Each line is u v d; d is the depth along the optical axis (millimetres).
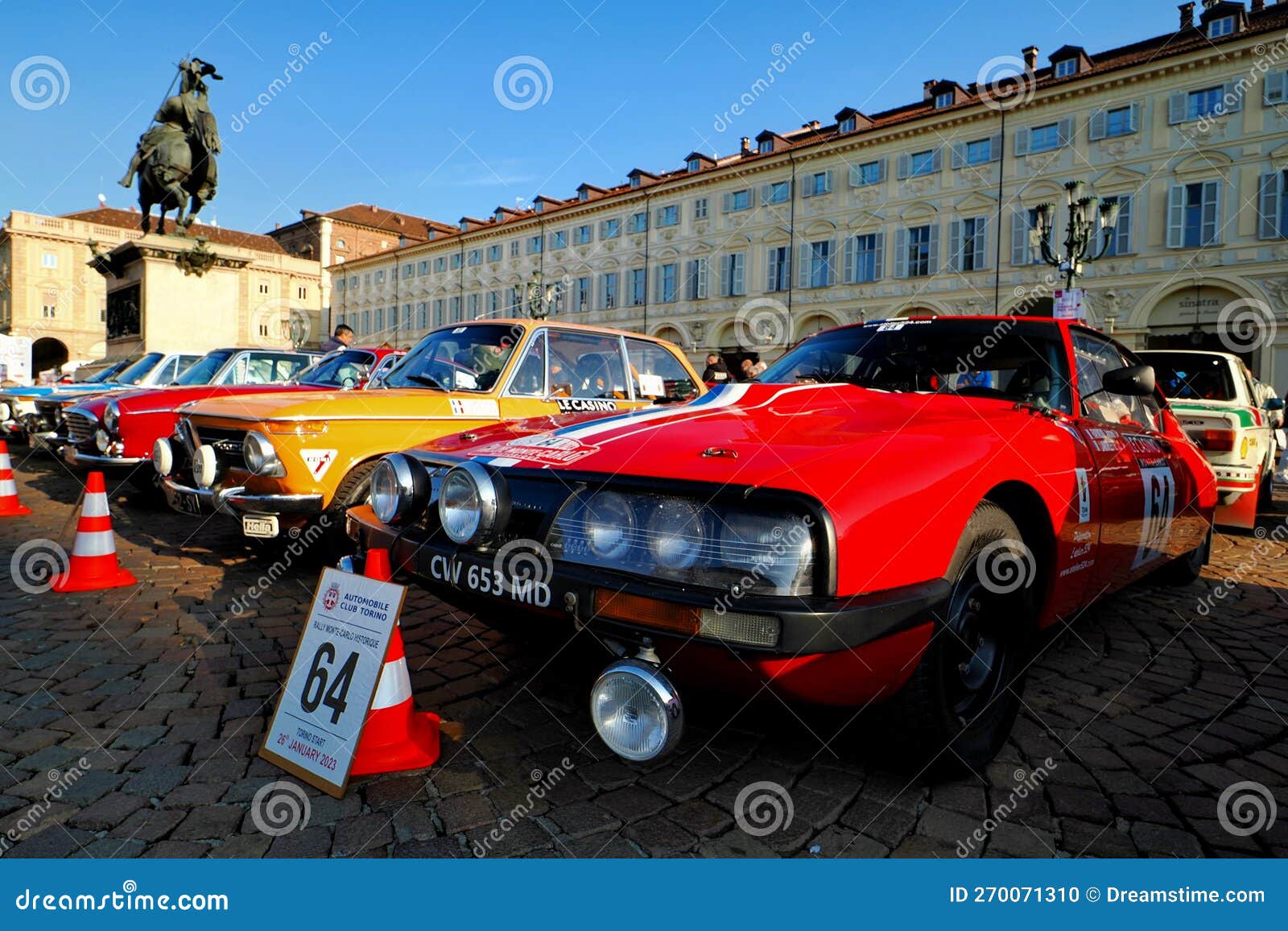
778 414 2658
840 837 2057
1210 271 24359
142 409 7066
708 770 2389
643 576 2025
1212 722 2830
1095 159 26234
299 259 58938
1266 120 23375
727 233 36062
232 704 2863
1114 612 4305
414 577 2520
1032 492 2498
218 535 6000
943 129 29344
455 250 49812
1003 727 2490
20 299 56344
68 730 2637
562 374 5184
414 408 4660
